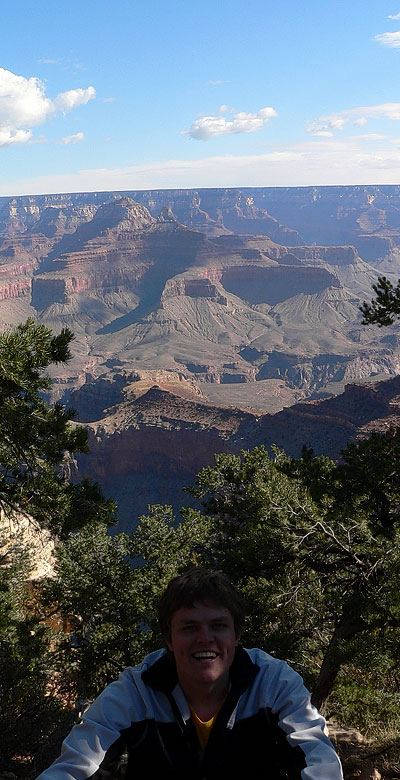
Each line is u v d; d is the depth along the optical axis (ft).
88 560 72.95
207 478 78.74
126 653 70.08
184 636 9.53
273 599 53.31
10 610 53.47
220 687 9.73
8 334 46.55
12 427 48.83
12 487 50.52
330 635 58.49
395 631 46.21
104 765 9.05
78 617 90.79
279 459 78.95
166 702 9.61
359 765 30.99
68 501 50.78
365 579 50.49
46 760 35.47
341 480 59.00
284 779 9.29
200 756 9.34
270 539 54.49
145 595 71.36
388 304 54.70
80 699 65.10
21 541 81.10
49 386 50.90
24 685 47.11
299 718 9.55
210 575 10.02
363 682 50.57
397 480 57.06
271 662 10.42
